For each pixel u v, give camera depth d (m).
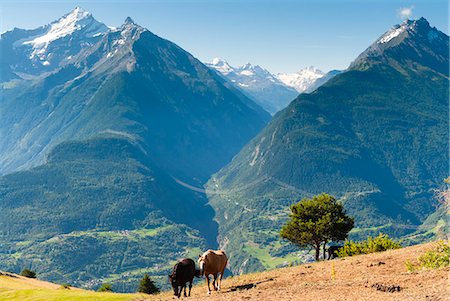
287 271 46.62
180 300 32.72
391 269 38.16
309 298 27.97
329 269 42.72
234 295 32.09
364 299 26.19
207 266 35.88
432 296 24.98
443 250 37.56
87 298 48.50
